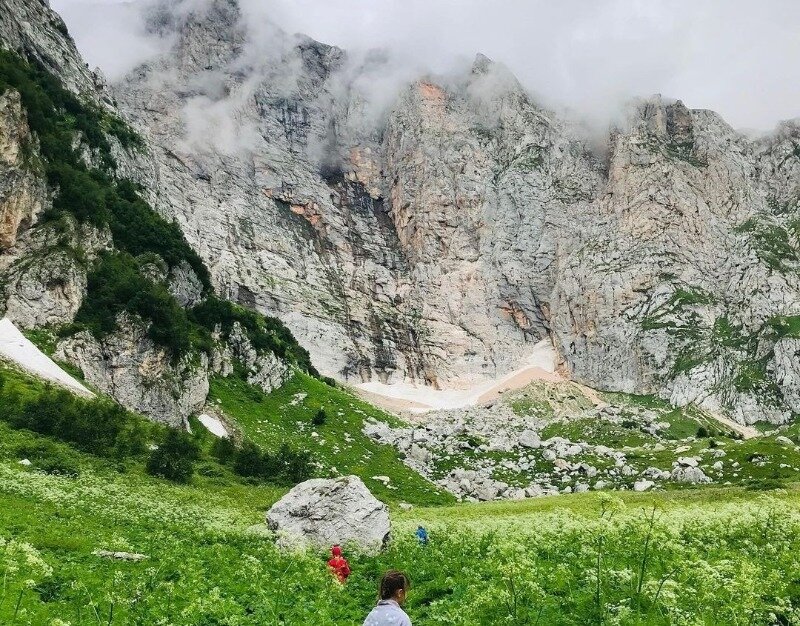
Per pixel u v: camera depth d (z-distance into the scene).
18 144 106.50
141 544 29.59
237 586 20.67
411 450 129.25
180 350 112.62
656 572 16.36
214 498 61.09
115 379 98.00
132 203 138.50
